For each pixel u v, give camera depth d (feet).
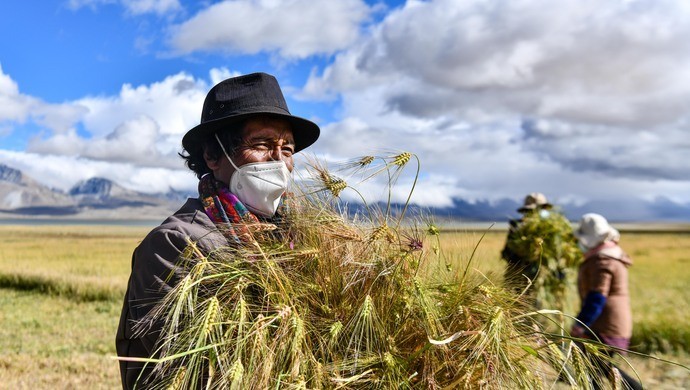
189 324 4.82
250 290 5.32
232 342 4.76
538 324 5.75
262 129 6.25
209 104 6.50
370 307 5.00
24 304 43.93
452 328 5.41
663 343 24.38
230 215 5.90
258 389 4.59
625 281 16.46
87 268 74.90
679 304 38.45
